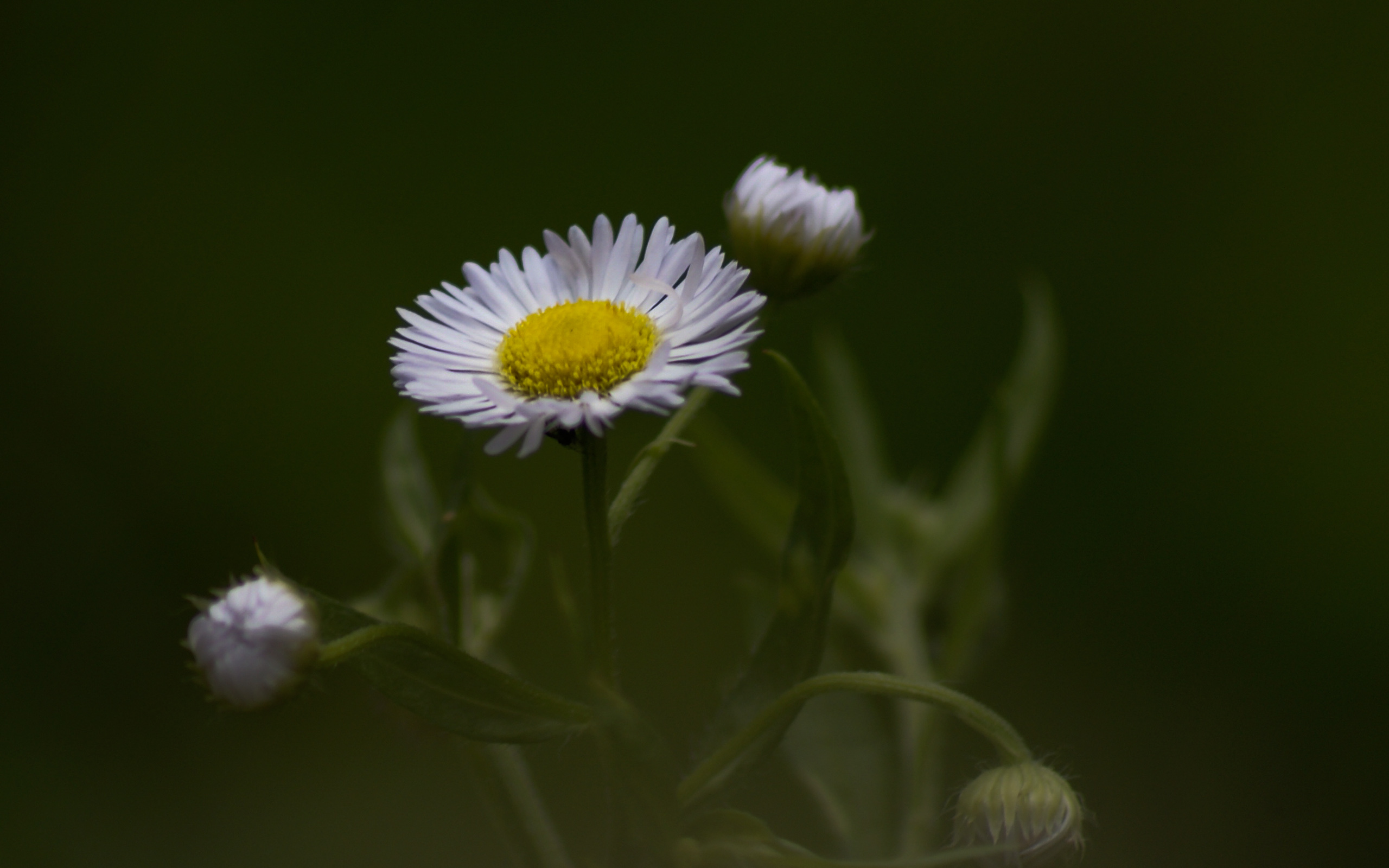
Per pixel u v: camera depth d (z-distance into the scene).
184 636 0.30
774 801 0.28
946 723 0.25
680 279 0.23
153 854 0.28
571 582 0.30
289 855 0.28
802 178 0.24
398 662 0.22
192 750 0.29
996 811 0.23
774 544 0.26
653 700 0.29
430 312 0.23
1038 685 0.29
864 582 0.26
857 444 0.26
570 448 0.22
